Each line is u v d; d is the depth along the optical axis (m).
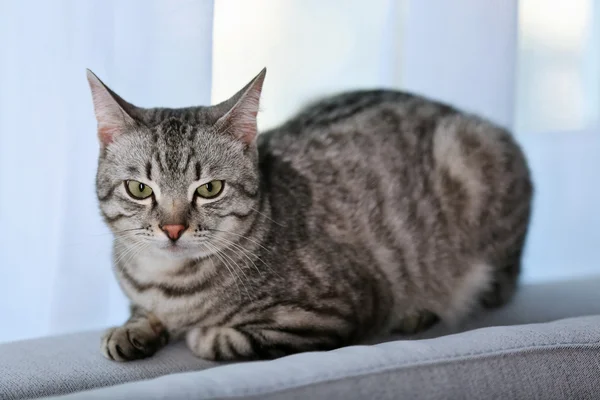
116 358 1.73
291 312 1.82
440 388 1.37
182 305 1.83
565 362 1.51
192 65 2.18
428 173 2.24
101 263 2.24
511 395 1.42
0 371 1.65
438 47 2.67
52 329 2.22
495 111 2.71
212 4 2.17
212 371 1.36
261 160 2.05
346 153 2.15
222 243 1.79
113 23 2.14
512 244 2.38
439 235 2.25
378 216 2.13
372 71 2.69
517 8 2.70
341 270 1.94
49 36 2.15
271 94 2.58
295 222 1.95
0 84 2.17
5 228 2.25
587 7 3.21
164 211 1.71
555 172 3.37
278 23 2.53
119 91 2.16
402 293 2.17
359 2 2.63
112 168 1.78
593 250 3.46
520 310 2.38
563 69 3.25
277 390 1.27
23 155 2.21
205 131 1.79
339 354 1.43
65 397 1.24
